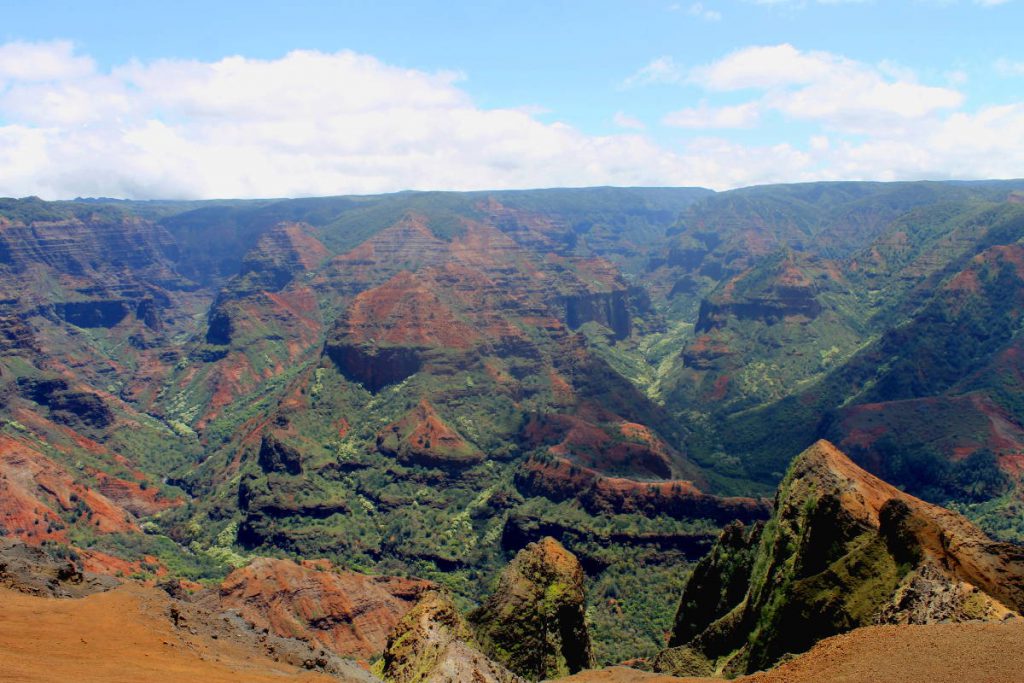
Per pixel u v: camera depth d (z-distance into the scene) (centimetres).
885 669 5066
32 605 6088
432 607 8162
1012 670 4628
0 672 4522
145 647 5784
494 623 8831
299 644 8000
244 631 7781
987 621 5728
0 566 7025
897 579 7088
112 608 6372
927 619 6362
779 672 5797
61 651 5234
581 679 8050
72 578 7894
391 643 7988
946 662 4953
